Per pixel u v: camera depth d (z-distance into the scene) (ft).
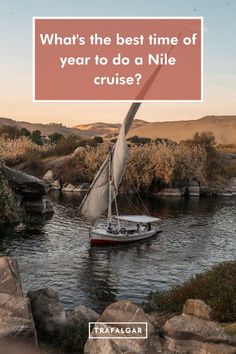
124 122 156.46
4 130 506.07
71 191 308.81
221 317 61.21
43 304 59.11
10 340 48.42
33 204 215.10
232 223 197.57
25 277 113.29
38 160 356.79
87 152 327.26
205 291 72.33
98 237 152.05
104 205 169.99
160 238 165.89
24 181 211.20
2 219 178.29
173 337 48.52
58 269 121.80
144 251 145.69
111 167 167.12
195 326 49.06
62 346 53.93
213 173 336.29
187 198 296.71
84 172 317.22
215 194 319.88
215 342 47.65
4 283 55.16
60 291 103.71
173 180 314.55
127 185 308.19
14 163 366.02
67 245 150.71
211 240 162.61
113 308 52.75
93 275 116.98
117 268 124.47
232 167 354.13
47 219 198.18
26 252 139.13
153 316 70.08
